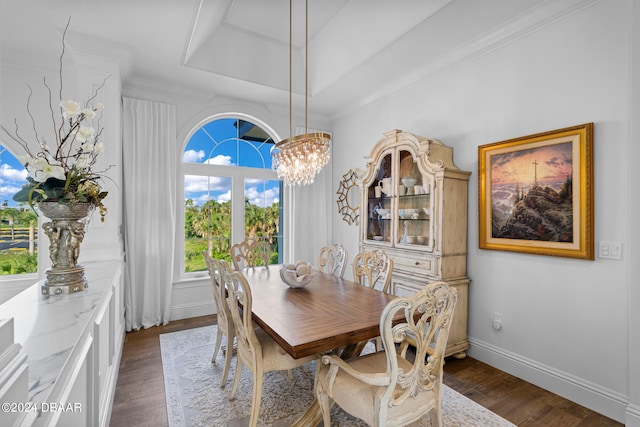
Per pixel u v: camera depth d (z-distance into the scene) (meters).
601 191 2.01
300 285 2.41
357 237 4.27
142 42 2.79
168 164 3.59
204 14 2.58
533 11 2.31
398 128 3.63
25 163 1.59
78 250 1.76
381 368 1.65
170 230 3.59
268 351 1.86
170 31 2.63
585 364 2.09
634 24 1.82
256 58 3.51
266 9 2.90
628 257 1.88
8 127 2.94
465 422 1.89
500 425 1.87
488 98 2.69
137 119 3.42
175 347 2.91
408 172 3.10
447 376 2.46
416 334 1.34
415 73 3.32
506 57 2.56
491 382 2.37
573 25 2.15
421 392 1.47
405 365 1.68
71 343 1.04
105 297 1.78
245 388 2.24
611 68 1.97
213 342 3.03
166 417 1.91
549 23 2.28
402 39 2.73
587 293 2.08
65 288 1.65
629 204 1.84
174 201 3.65
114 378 2.18
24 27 2.53
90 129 1.71
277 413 1.96
